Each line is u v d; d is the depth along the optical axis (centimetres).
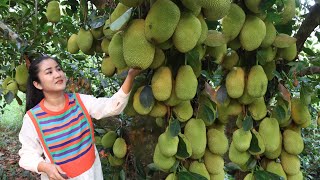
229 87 182
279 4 183
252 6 166
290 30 196
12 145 682
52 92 205
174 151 174
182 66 164
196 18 149
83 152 209
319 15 196
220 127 203
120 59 161
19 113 839
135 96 175
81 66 351
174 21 138
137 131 257
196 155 185
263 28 170
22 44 285
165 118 188
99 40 227
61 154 203
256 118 192
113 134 266
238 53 188
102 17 211
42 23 338
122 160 268
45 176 211
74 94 216
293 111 202
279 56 195
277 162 208
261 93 179
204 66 192
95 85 421
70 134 204
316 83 224
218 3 142
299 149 200
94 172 219
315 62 217
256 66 181
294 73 195
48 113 203
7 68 301
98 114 209
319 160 491
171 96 166
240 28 167
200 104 185
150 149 253
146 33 141
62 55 337
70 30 328
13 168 557
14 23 362
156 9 139
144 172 249
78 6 297
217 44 166
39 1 360
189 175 181
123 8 166
